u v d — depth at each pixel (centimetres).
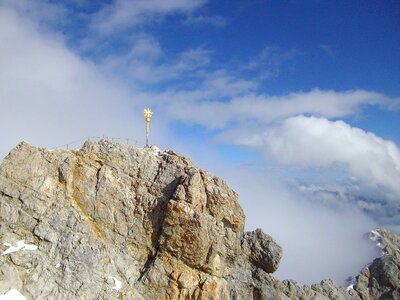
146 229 6944
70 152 7219
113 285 6353
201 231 6638
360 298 8294
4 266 6059
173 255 6738
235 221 7194
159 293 6544
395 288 8331
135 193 7138
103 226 6900
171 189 7100
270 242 7475
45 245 6444
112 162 7238
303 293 7581
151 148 7981
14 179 6731
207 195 7131
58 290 6106
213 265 6769
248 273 7388
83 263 6381
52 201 6788
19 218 6538
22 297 5900
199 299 6562
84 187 7000
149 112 8388
